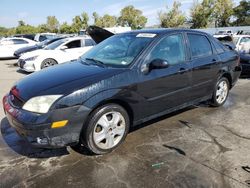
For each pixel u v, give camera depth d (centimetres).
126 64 358
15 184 282
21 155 341
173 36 415
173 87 399
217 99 513
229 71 514
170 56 401
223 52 507
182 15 5019
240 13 5338
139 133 402
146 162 321
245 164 316
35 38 2198
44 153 345
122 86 334
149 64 367
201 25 4962
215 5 4922
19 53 1291
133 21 5784
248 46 1112
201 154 340
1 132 414
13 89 347
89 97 306
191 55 434
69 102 296
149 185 279
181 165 314
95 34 685
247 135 396
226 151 347
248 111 502
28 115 294
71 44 1025
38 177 294
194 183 281
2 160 329
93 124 319
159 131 409
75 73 344
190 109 511
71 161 325
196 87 443
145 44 381
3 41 1612
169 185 278
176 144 367
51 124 290
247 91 666
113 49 412
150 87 365
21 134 303
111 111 333
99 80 320
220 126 429
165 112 405
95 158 331
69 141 305
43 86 315
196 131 409
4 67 1220
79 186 278
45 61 962
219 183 281
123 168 309
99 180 288
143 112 369
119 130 348
